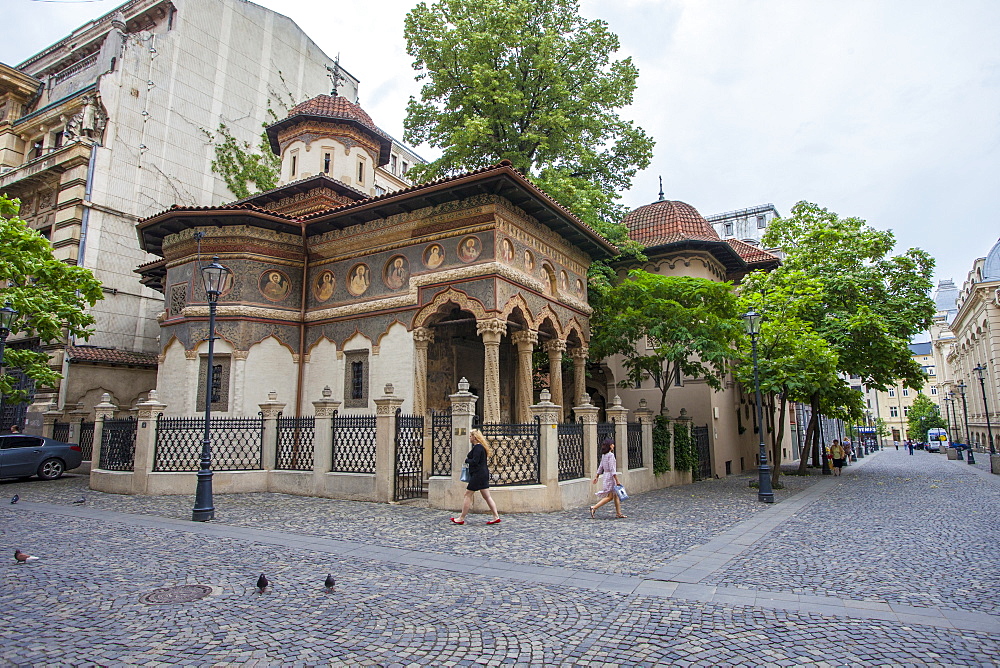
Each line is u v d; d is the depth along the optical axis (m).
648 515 12.73
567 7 23.53
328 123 24.67
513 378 22.02
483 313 15.81
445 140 23.30
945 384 82.88
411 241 17.61
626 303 20.88
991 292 48.94
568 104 22.59
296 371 19.00
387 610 5.96
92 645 5.02
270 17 34.97
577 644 5.07
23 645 5.00
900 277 25.81
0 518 11.50
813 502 15.80
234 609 5.96
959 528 11.40
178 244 19.38
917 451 72.06
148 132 28.00
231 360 17.86
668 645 5.05
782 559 8.45
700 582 7.09
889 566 8.03
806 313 24.28
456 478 12.67
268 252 18.94
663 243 26.41
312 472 14.75
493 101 21.62
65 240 25.03
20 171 27.94
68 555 8.31
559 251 19.69
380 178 43.84
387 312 17.55
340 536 9.76
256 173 31.94
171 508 12.76
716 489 19.12
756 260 29.69
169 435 15.34
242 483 15.23
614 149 25.38
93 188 25.67
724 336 19.72
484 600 6.30
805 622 5.63
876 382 26.27
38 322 18.08
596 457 15.16
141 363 25.94
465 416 12.77
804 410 46.19
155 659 4.74
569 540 9.63
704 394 25.23
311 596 6.41
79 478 19.44
